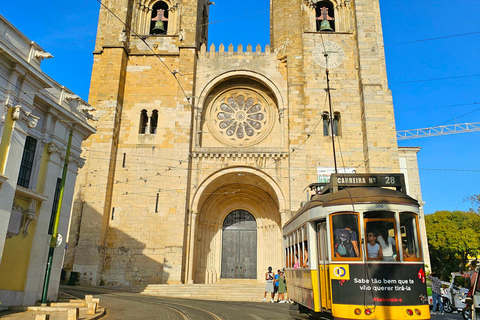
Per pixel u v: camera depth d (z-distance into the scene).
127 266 31.61
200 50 39.19
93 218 31.44
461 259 52.69
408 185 46.66
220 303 22.53
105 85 34.78
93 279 30.11
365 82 34.44
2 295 15.62
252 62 36.81
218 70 36.75
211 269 36.41
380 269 10.75
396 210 11.25
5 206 15.22
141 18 38.84
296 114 34.28
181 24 37.25
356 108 34.81
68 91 20.20
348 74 35.75
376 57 35.09
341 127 34.34
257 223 38.19
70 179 20.09
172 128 34.75
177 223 31.88
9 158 15.53
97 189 32.12
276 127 36.44
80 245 30.81
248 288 29.23
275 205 37.03
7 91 15.57
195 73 36.50
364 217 11.23
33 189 17.44
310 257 12.43
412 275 10.75
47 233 18.25
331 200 11.71
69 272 30.42
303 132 33.94
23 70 16.17
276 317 15.03
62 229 19.27
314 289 12.08
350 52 36.38
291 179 32.78
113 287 29.42
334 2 39.06
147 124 35.12
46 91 18.47
